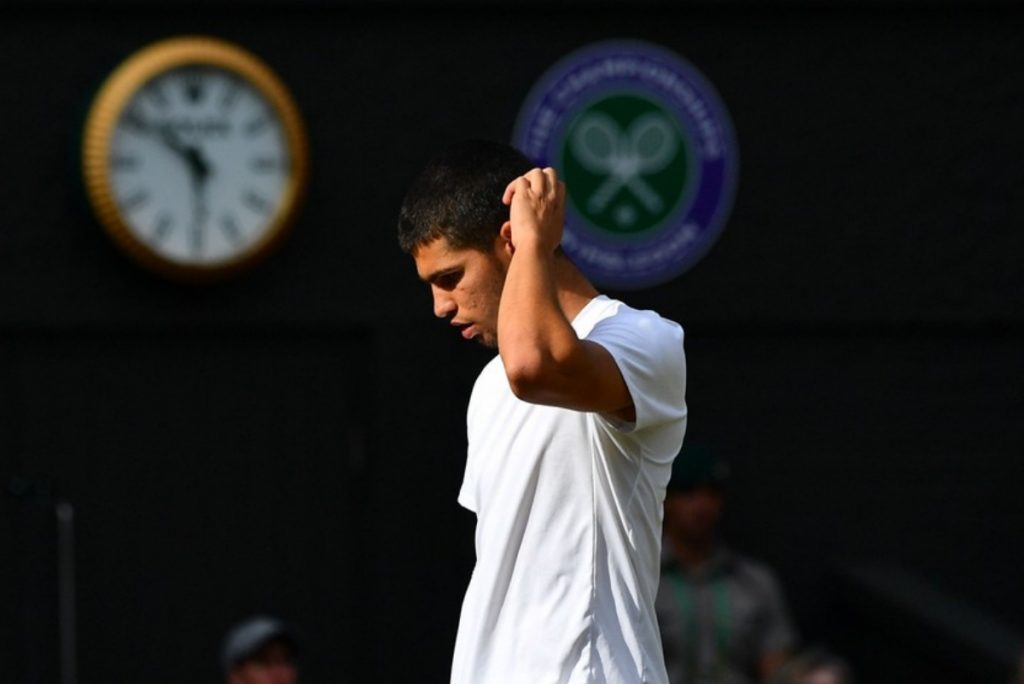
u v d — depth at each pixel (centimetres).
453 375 3067
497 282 1235
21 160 2956
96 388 2998
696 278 3094
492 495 1230
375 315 3042
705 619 2670
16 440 2984
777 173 3106
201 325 3002
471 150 1250
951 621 2889
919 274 3136
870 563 3155
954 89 3136
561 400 1155
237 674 2519
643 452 1220
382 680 3047
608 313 1243
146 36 2975
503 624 1218
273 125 2931
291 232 3016
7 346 2983
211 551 3019
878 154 3128
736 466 3142
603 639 1209
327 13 3020
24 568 2972
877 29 3120
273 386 3041
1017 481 3175
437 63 3042
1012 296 3145
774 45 3098
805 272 3116
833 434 3156
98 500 2995
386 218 3041
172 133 2906
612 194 3064
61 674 2975
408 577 3058
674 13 3073
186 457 3017
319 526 3045
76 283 2970
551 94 3045
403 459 3055
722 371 3139
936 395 3167
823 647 3125
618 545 1214
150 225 2909
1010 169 3144
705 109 3080
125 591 2995
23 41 2950
